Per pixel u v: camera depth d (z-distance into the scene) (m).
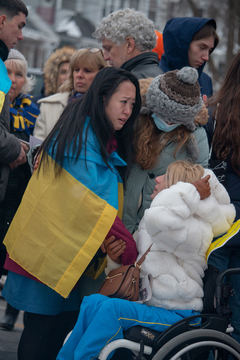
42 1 75.94
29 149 5.43
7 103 5.31
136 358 3.89
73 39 69.50
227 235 4.29
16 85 6.57
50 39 68.25
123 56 5.78
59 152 4.34
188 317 3.97
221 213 4.30
